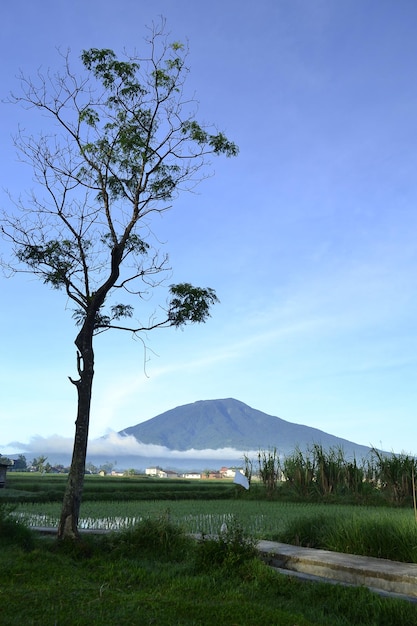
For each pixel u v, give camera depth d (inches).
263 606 334.0
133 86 596.7
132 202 617.6
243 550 448.1
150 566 447.2
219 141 616.7
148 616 306.8
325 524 543.2
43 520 754.8
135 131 607.2
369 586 386.6
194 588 376.5
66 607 317.7
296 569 444.5
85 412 546.6
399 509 1032.8
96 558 466.6
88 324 571.8
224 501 1267.2
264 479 1434.5
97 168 605.6
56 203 606.2
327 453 1406.3
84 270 598.9
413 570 388.2
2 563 414.9
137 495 1327.5
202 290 602.9
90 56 590.9
